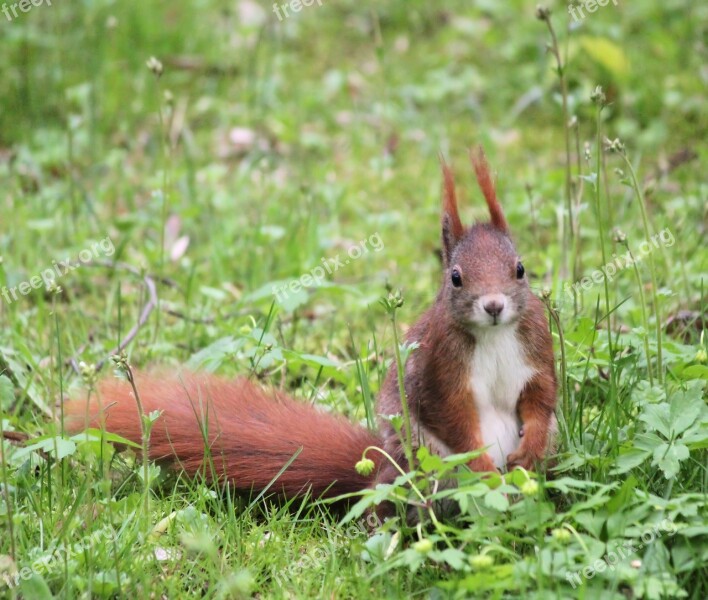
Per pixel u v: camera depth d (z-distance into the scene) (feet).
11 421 29.55
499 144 50.93
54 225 42.39
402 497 22.85
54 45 55.26
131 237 43.14
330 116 53.67
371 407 28.66
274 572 23.49
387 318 37.42
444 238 26.63
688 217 41.68
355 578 22.67
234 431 27.71
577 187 36.40
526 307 25.27
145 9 58.85
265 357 29.58
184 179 47.44
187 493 26.94
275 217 43.52
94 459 26.50
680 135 49.62
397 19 62.69
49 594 21.81
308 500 27.07
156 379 29.17
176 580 23.12
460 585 20.74
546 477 25.66
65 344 35.12
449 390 25.17
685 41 55.42
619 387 28.30
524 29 58.95
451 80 55.62
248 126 52.80
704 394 27.99
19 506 25.63
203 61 57.21
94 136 49.75
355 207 46.16
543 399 25.49
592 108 48.47
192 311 37.91
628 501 22.45
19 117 52.01
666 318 34.35
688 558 21.79
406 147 51.26
